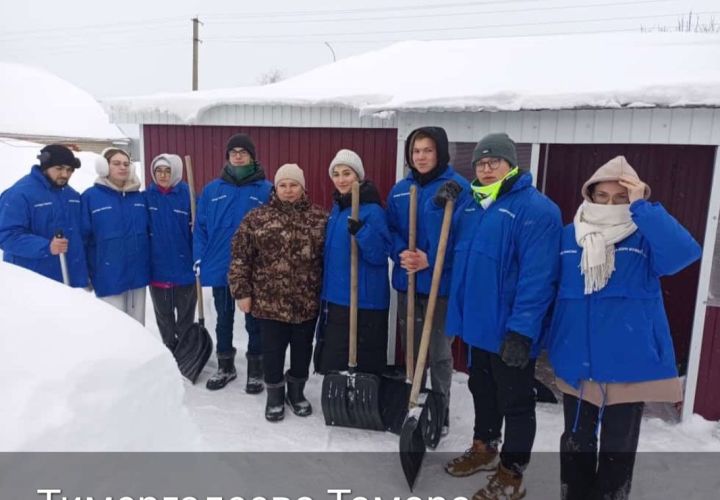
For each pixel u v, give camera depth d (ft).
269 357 10.30
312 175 14.46
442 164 9.27
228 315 12.00
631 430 6.74
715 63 12.47
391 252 9.79
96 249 11.40
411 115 11.66
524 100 10.13
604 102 9.48
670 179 13.21
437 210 9.11
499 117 10.98
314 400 11.35
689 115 9.57
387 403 10.13
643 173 13.44
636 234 6.54
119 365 5.66
